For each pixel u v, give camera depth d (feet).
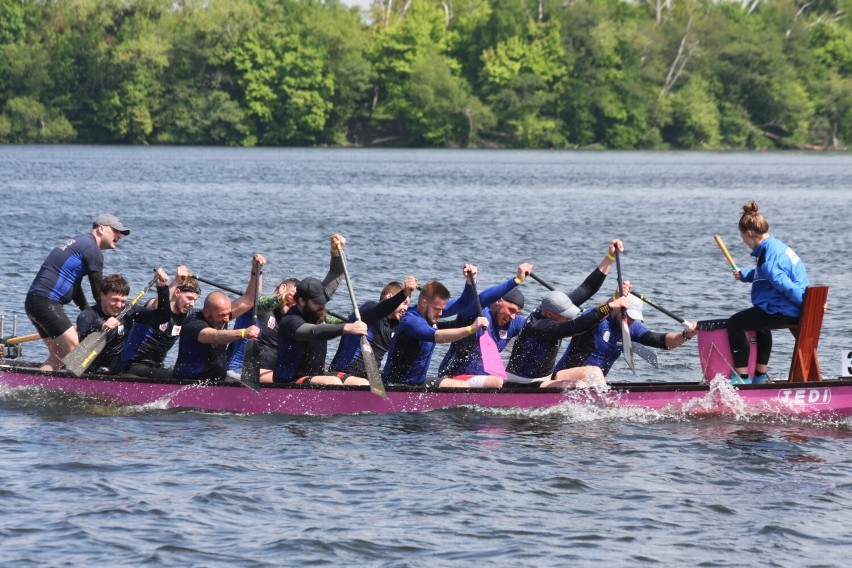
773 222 316.19
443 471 82.43
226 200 371.15
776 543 68.90
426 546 68.03
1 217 286.05
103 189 410.52
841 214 345.10
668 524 71.97
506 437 92.02
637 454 87.40
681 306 165.07
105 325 99.30
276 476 80.64
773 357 126.31
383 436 91.86
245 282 188.03
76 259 105.70
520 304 100.94
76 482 78.28
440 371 105.50
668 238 267.39
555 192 437.99
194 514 72.59
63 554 65.98
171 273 194.08
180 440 89.76
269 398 98.73
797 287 95.81
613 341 101.19
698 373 120.67
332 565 65.10
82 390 100.94
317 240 248.52
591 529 71.00
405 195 410.93
